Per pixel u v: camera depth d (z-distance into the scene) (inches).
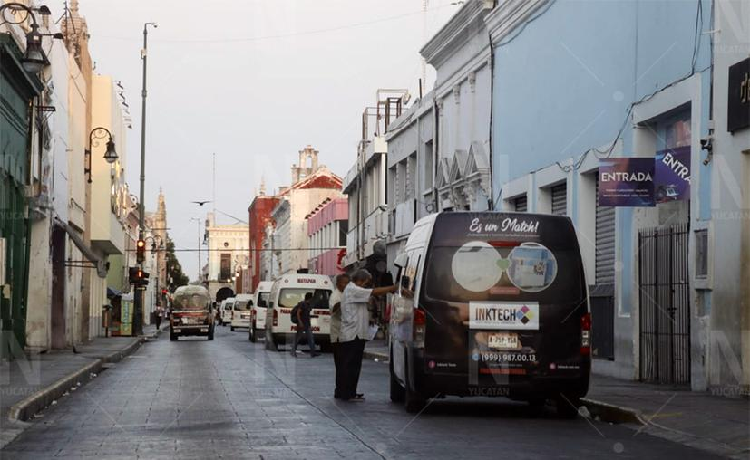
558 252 522.9
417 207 1535.4
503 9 1053.8
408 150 1616.6
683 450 404.8
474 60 1197.1
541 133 962.7
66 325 1331.2
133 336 1985.7
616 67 780.0
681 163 655.8
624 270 762.8
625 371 751.1
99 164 1844.2
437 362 515.2
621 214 770.8
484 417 527.5
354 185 2239.2
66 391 696.4
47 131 1146.0
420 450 394.9
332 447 402.9
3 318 957.8
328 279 1493.6
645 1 725.9
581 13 856.3
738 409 511.2
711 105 615.2
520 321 516.1
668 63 687.1
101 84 1854.1
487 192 1136.2
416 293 522.9
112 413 548.1
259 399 625.0
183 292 2107.5
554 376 515.5
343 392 618.8
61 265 1307.8
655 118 714.8
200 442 418.9
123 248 2381.9
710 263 606.9
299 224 3339.1
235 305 2898.6
